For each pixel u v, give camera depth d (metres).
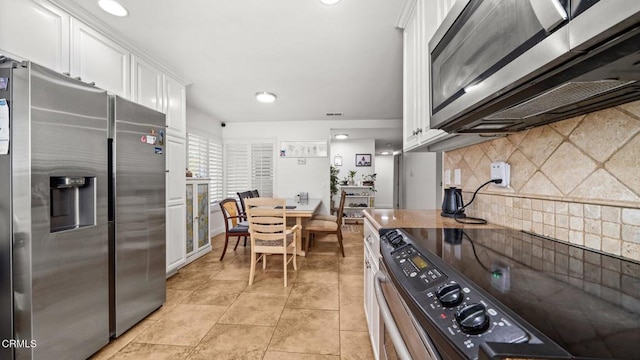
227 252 3.84
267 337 1.78
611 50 0.44
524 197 1.20
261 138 5.40
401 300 0.84
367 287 1.80
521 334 0.42
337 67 2.74
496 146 1.40
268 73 2.89
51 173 1.32
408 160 6.39
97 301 1.57
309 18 1.90
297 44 2.28
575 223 0.95
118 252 1.74
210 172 4.92
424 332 0.64
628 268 0.72
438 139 1.39
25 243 1.24
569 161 0.97
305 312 2.11
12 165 1.23
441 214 1.70
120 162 1.74
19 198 1.23
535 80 0.59
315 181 5.33
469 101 0.80
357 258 3.54
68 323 1.41
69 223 1.52
